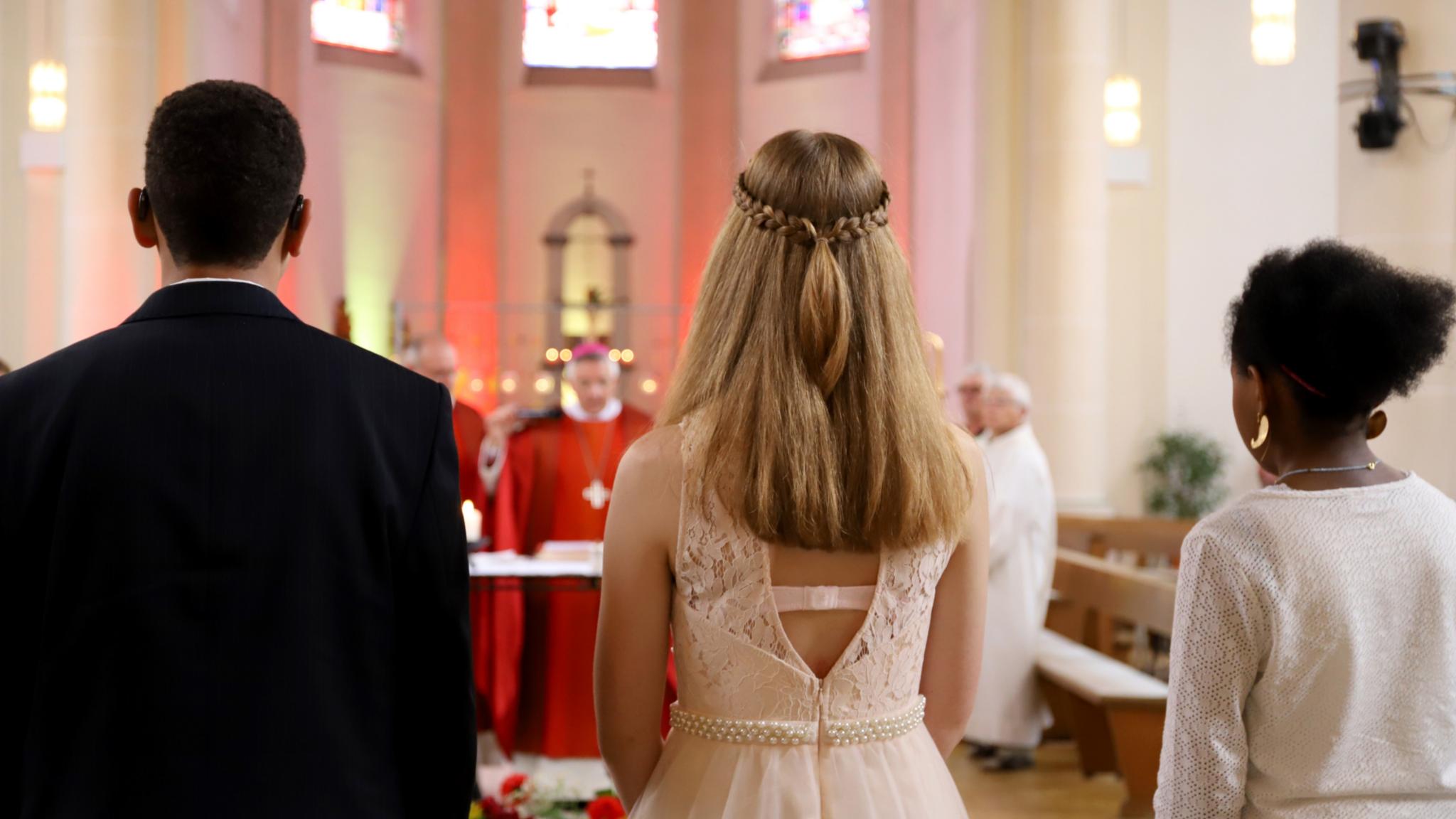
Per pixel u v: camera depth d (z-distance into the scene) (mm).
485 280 16125
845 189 1540
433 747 1432
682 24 16406
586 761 5625
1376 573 1483
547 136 16438
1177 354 11492
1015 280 9406
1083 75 8992
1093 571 6191
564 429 5961
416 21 15406
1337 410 1543
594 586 4785
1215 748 1502
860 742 1560
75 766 1278
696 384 1575
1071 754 6250
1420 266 4746
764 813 1506
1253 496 1557
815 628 1559
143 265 8852
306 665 1335
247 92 1479
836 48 14977
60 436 1340
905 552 1541
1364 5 4832
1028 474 5941
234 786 1286
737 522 1503
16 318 10359
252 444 1369
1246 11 11555
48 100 10102
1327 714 1484
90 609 1301
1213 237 11539
